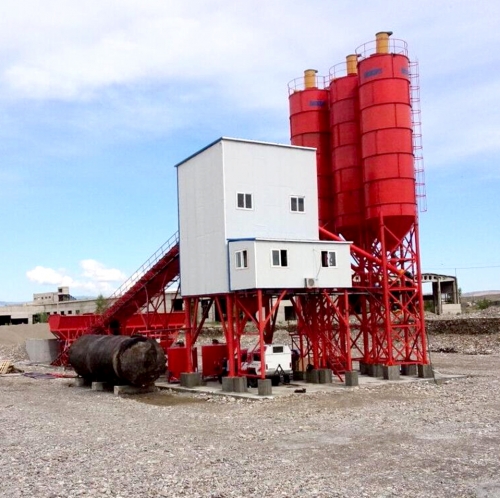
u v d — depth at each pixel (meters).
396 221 38.59
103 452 20.50
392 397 31.30
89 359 40.69
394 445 19.70
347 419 25.05
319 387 35.62
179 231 39.84
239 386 34.69
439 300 105.75
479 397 29.75
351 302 43.75
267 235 36.28
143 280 45.50
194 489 15.55
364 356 41.38
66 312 138.50
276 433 22.70
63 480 16.97
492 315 77.00
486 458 17.53
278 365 36.59
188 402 33.25
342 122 41.44
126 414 29.61
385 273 38.31
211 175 36.31
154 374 38.25
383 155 38.50
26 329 99.56
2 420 28.73
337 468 17.09
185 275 39.12
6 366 56.47
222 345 41.16
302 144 43.59
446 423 23.16
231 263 34.66
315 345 38.31
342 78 41.59
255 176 36.25
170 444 21.42
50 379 49.81
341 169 41.38
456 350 60.59
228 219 35.06
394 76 38.75
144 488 15.80
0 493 15.89
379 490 14.84
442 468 16.64
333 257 36.16
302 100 43.72
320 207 42.91
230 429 24.12
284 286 34.06
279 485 15.56
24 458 20.05
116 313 50.53
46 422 27.75
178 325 59.28
